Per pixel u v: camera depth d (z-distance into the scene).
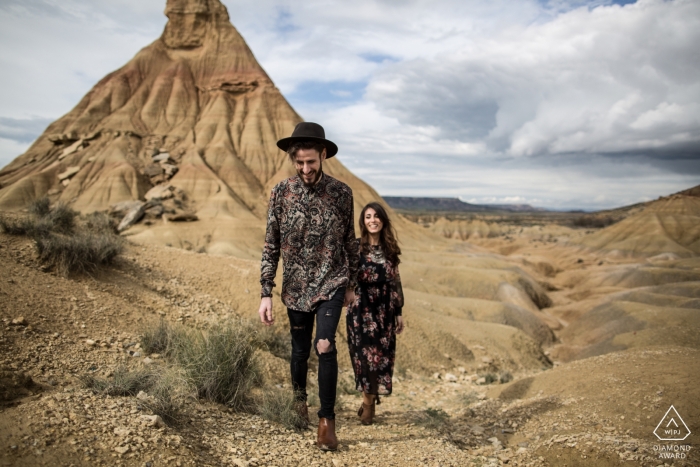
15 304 5.06
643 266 61.47
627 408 4.60
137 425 2.91
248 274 10.35
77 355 4.42
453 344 14.90
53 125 85.19
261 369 5.49
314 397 5.34
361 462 3.48
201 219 63.25
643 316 27.19
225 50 96.56
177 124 85.19
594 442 3.90
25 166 78.25
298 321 3.76
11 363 3.85
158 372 3.97
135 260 9.14
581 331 33.31
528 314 33.75
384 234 4.80
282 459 3.22
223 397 4.14
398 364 10.70
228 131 85.81
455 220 160.25
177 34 98.00
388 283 4.83
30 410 2.84
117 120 81.62
